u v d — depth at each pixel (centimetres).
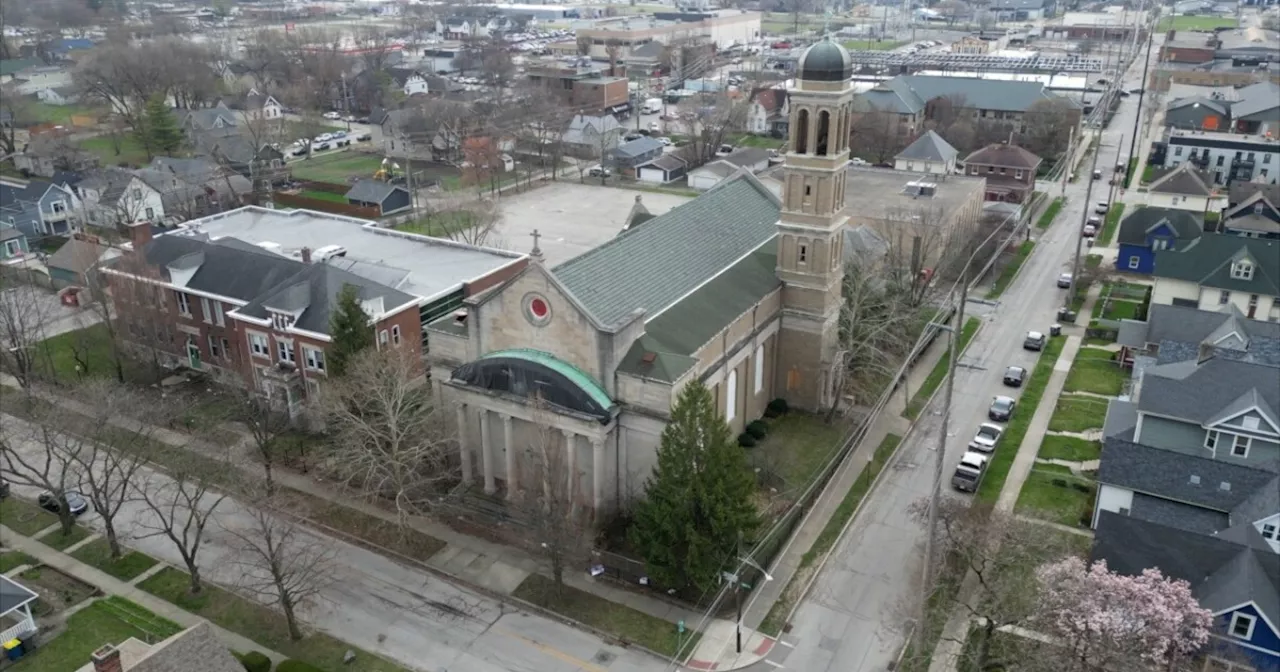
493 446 6944
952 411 8450
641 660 5431
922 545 6356
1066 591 4916
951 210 11938
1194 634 4769
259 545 5950
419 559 6366
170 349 9400
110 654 3900
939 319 9875
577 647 5547
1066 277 11581
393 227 14425
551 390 6444
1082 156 18238
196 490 6391
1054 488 7112
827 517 6831
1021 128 18738
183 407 8244
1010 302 11162
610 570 6169
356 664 5394
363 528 6719
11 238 12562
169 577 6203
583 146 19400
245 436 7900
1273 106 17900
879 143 18100
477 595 6012
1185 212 11906
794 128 7706
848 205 12306
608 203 16300
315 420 7794
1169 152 16612
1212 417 6594
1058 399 8669
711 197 8731
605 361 6331
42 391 8688
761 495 7006
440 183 17475
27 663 5362
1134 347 9138
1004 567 5819
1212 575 5228
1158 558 5341
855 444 7862
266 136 18612
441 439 6838
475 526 6706
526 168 18788
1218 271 9888
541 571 6238
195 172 15425
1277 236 12006
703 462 5644
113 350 9425
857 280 8725
